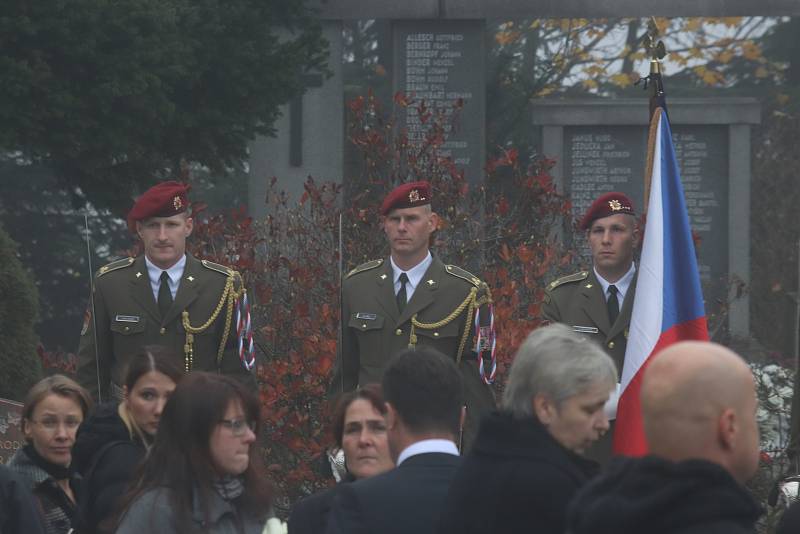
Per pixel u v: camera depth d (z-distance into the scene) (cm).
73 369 1881
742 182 4072
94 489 954
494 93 4472
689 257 1259
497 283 1833
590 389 738
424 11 3819
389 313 1485
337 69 3775
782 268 4712
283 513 1633
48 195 4269
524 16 3859
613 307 1479
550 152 4050
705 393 584
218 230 1870
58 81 2508
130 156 2719
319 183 3775
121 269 1497
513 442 728
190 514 839
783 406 1641
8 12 2472
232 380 873
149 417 999
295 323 1698
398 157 2014
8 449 1528
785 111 5134
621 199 1477
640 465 575
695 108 4053
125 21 2564
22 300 1919
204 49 2836
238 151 3017
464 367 1480
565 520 690
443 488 777
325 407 1564
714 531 550
